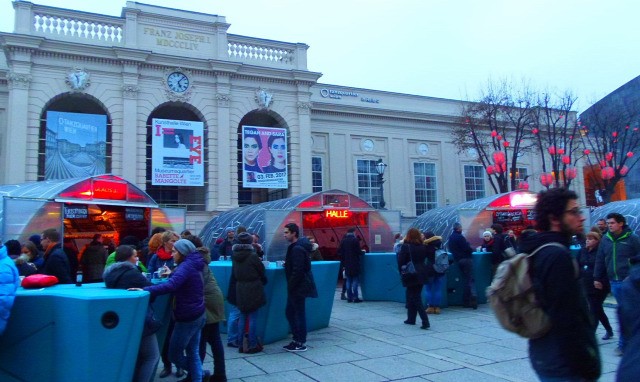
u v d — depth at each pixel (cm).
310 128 2744
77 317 415
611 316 965
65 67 2214
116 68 2317
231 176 2489
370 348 744
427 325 891
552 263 274
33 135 2127
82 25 2284
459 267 1155
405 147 3241
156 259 762
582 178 3638
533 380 571
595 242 760
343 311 1110
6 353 432
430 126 3331
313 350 734
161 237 711
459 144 3109
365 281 1291
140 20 2394
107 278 486
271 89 2645
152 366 486
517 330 287
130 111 2308
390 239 1786
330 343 780
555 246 280
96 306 413
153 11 2420
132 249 512
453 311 1090
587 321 276
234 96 2556
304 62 2747
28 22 2156
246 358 693
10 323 433
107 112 2295
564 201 291
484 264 1197
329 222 1981
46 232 857
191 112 2645
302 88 2709
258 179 2541
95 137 2247
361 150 3114
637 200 1686
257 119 2842
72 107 2438
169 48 2444
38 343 428
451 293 1166
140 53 2322
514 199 1703
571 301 270
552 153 2705
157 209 1423
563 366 268
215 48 2545
